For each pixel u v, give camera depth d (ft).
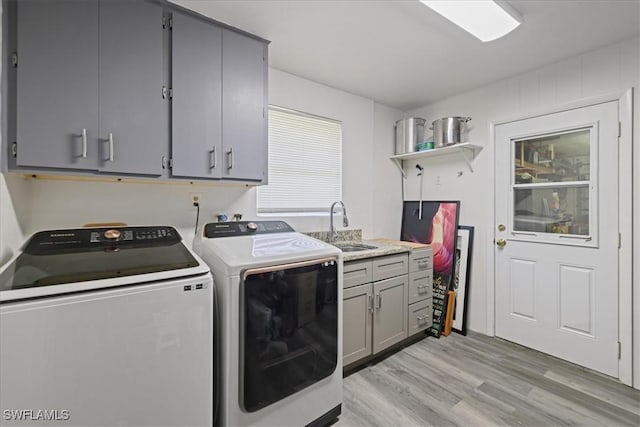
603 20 5.62
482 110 9.00
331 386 5.37
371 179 10.30
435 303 9.48
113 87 4.67
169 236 5.16
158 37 5.06
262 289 4.42
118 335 3.20
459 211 9.57
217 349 4.37
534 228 7.95
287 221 8.21
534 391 6.17
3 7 3.95
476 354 7.79
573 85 7.13
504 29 5.50
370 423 5.33
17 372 2.75
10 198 4.24
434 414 5.53
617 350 6.50
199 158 5.54
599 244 6.77
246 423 4.28
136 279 3.41
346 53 6.99
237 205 7.25
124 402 3.23
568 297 7.29
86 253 4.10
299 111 8.33
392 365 7.29
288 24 5.86
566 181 7.32
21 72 4.04
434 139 9.44
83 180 5.37
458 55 7.05
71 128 4.36
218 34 5.72
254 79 6.23
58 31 4.25
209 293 3.84
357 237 9.87
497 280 8.70
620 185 6.44
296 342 4.82
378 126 10.52
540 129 7.71
